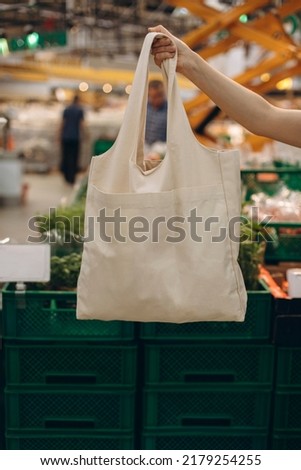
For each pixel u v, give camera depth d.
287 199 3.42
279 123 1.88
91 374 2.34
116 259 1.77
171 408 2.38
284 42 4.61
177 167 1.75
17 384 2.33
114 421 2.39
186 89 11.43
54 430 2.38
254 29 4.46
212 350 2.34
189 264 1.76
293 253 2.93
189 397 2.38
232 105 1.88
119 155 1.80
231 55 9.30
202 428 2.39
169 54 1.82
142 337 2.29
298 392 2.36
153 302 1.78
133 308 1.80
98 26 7.21
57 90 15.66
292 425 2.39
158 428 2.38
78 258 2.45
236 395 2.38
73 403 2.38
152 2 7.71
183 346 2.31
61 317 2.29
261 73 4.47
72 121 11.21
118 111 16.20
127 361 2.32
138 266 1.76
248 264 2.39
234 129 9.76
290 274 2.29
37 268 2.25
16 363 2.32
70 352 2.33
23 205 9.07
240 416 2.40
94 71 12.55
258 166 4.96
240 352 2.35
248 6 4.30
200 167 1.76
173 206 1.75
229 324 2.30
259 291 2.32
